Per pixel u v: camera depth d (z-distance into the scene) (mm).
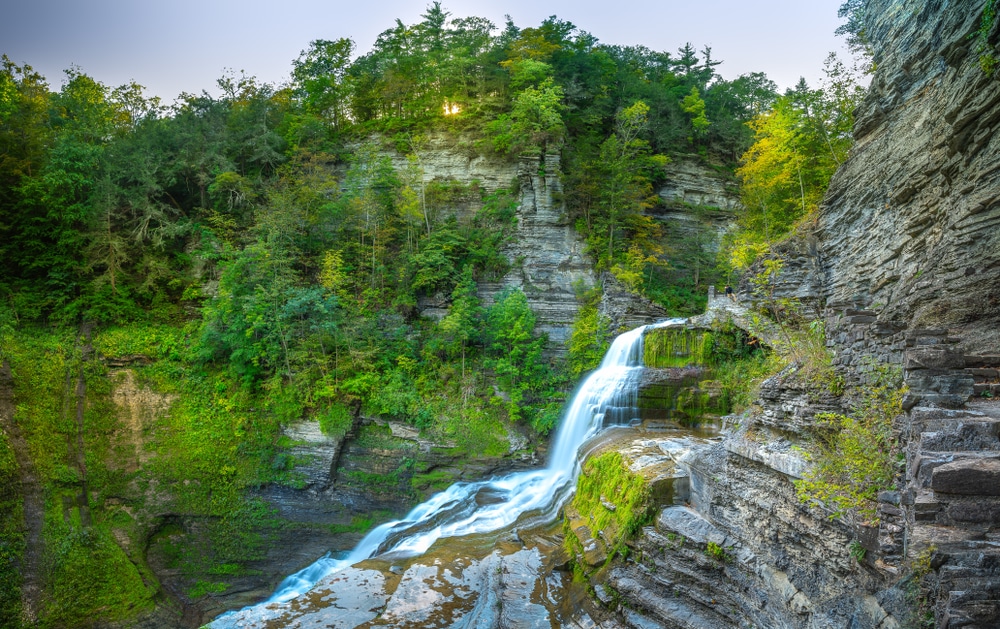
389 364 37438
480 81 53844
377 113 57031
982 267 13141
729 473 14008
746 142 54719
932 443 7656
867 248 21891
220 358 37500
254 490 32719
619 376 30953
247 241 42969
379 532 29672
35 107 46562
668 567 13914
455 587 17078
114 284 39094
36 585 26000
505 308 39031
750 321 27906
